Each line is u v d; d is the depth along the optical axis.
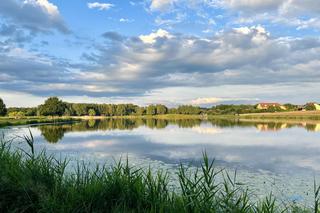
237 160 14.22
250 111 121.81
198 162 13.36
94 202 4.28
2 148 6.30
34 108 99.06
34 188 4.31
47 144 20.97
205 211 3.98
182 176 4.73
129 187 4.64
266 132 32.50
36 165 5.18
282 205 6.89
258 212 4.47
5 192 4.26
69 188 4.45
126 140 24.47
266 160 14.17
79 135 29.89
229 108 133.25
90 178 4.91
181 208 3.99
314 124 50.53
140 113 139.38
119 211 4.10
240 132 32.88
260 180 9.70
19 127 43.25
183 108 138.25
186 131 35.53
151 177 5.05
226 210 4.12
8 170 4.77
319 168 12.15
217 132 33.25
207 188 4.66
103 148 18.70
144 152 16.88
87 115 124.88
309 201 7.32
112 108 136.62
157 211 4.16
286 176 10.49
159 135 29.69
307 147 19.27
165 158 14.52
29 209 4.17
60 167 5.20
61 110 90.44
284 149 18.28
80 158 13.57
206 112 135.00
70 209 4.02
